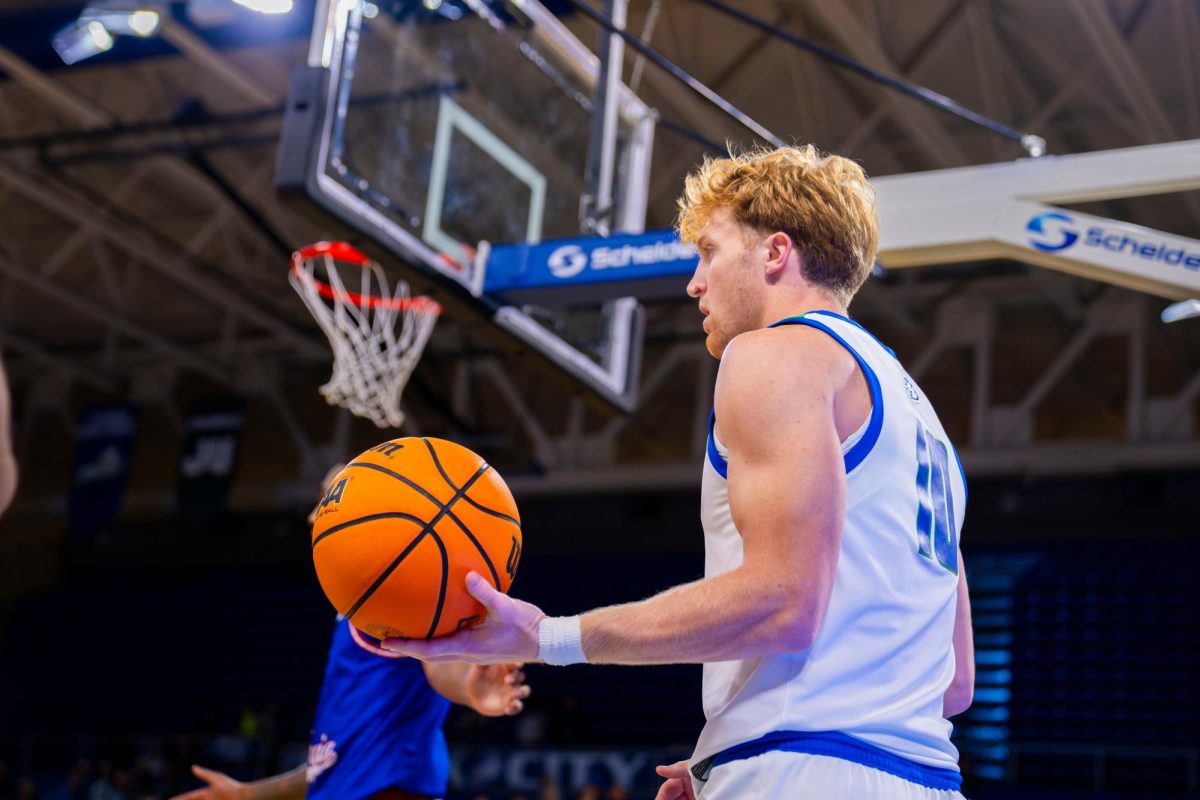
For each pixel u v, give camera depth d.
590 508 15.78
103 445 15.39
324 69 4.44
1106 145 11.05
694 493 15.16
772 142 5.15
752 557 1.48
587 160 5.76
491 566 1.73
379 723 2.97
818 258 1.76
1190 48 9.66
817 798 1.49
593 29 8.54
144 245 13.73
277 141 11.70
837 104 10.80
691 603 1.49
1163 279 4.41
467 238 5.04
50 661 17.20
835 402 1.60
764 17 9.67
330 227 4.53
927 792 1.57
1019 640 13.09
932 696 1.63
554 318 5.53
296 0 9.35
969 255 4.68
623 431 16.75
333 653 3.08
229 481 14.35
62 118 12.30
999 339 14.35
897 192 4.71
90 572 18.17
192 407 14.91
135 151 11.52
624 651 1.53
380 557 1.67
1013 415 13.35
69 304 15.66
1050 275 12.20
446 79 5.04
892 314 13.66
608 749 10.95
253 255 14.28
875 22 9.71
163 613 17.08
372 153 4.63
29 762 15.00
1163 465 12.70
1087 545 13.59
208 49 10.28
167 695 16.17
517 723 13.12
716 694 1.64
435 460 1.80
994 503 13.96
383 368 6.77
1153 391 14.70
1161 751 10.59
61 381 17.44
